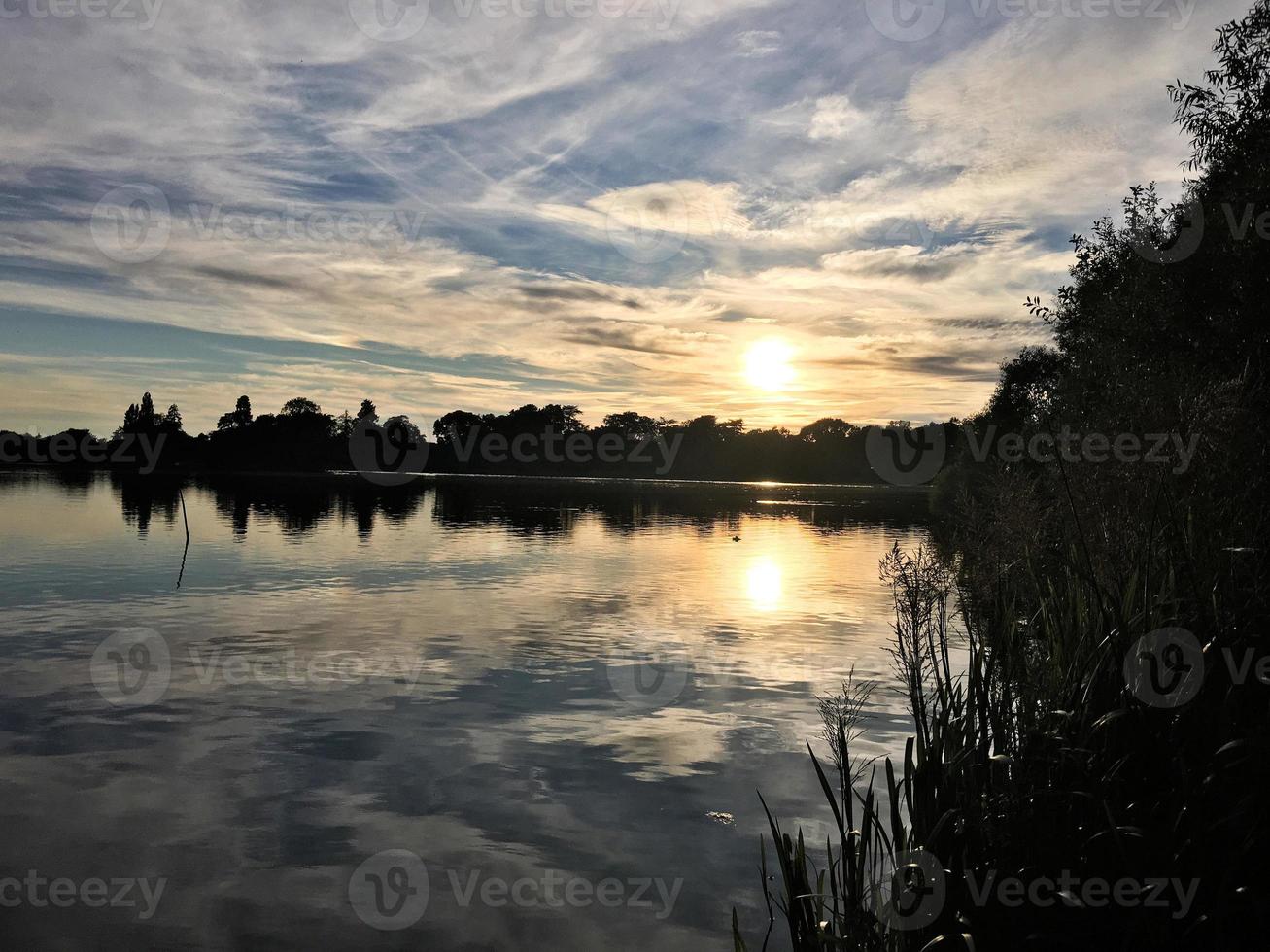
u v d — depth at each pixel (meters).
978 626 4.27
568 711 9.61
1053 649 4.46
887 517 50.31
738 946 3.87
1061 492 5.12
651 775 7.60
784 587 19.73
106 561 22.80
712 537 33.97
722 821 6.64
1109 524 4.94
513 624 14.86
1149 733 4.04
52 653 12.40
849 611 16.39
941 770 4.05
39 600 16.89
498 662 12.01
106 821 6.66
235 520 37.53
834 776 7.46
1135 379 8.41
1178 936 3.63
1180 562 4.68
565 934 5.09
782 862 3.84
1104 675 4.17
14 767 7.79
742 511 54.91
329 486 79.06
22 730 8.89
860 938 3.67
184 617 15.29
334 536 31.16
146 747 8.35
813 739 8.57
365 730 8.92
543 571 22.22
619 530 36.78
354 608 16.30
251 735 8.73
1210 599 4.36
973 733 4.08
